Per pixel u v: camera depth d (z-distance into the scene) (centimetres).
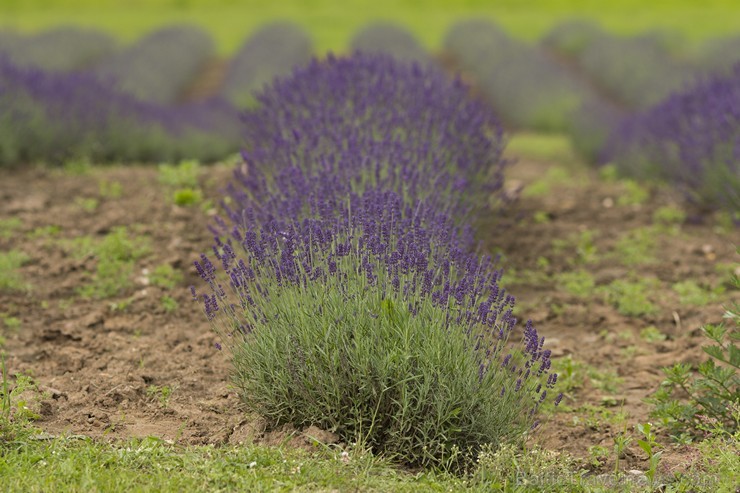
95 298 1648
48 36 6762
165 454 1010
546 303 1719
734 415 1136
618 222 2189
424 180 1606
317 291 1129
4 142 2356
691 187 2330
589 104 3956
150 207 2052
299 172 1568
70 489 902
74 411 1191
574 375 1407
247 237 1203
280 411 1109
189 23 8450
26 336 1486
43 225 1962
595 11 10012
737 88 2506
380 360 1060
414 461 1072
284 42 6850
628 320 1652
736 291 1750
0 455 991
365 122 1900
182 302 1631
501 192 2047
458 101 2153
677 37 7350
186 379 1314
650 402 1243
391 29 7562
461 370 1052
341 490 948
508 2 10588
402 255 1150
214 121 3506
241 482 945
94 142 2670
